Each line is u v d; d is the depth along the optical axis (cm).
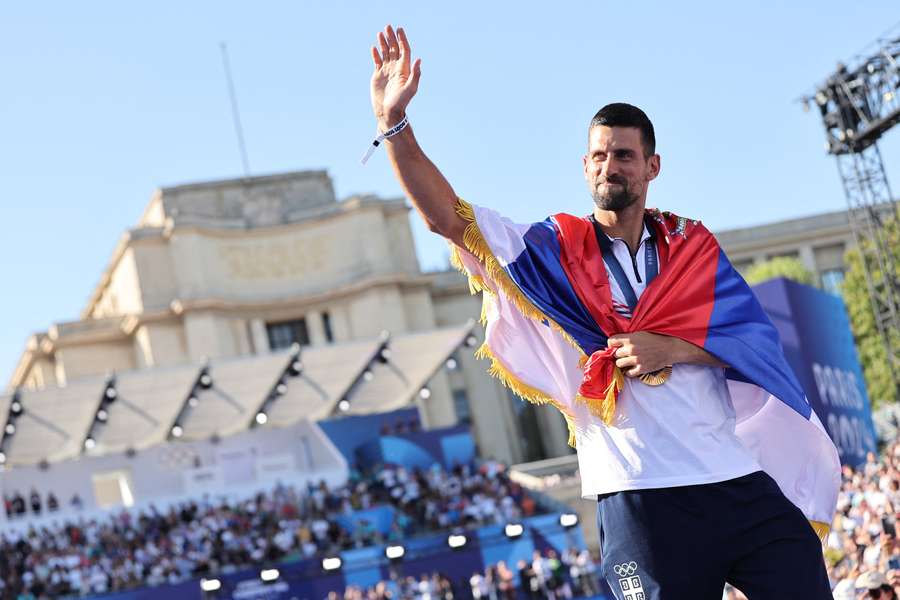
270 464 6856
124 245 9025
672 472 467
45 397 5975
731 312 484
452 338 6256
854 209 4416
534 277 483
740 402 511
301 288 9181
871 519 2211
